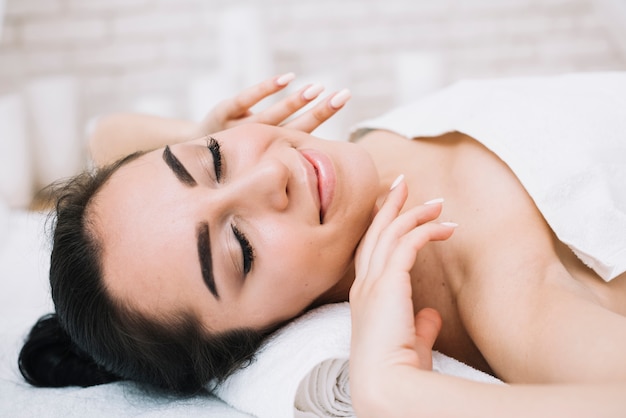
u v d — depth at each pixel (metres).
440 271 1.06
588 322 0.82
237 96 1.32
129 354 1.01
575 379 0.80
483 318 0.95
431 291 1.07
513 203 1.01
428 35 2.41
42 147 2.11
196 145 1.01
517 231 0.99
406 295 0.83
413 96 2.19
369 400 0.77
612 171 0.98
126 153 1.58
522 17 2.41
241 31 2.09
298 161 0.98
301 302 1.01
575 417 0.66
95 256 0.99
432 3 2.40
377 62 2.42
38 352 1.15
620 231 0.94
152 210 0.97
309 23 2.39
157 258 0.95
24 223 1.61
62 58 2.36
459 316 1.04
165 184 0.98
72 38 2.35
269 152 1.01
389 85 2.42
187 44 2.38
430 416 0.72
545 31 2.41
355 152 1.03
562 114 1.05
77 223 1.02
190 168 0.98
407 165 1.17
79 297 1.01
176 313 0.97
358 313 0.86
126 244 0.97
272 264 0.95
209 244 0.94
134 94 2.39
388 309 0.83
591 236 0.94
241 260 0.96
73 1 2.34
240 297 0.98
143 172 1.01
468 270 1.01
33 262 1.50
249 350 1.00
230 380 0.99
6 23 2.32
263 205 0.94
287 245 0.95
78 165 2.14
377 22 2.40
